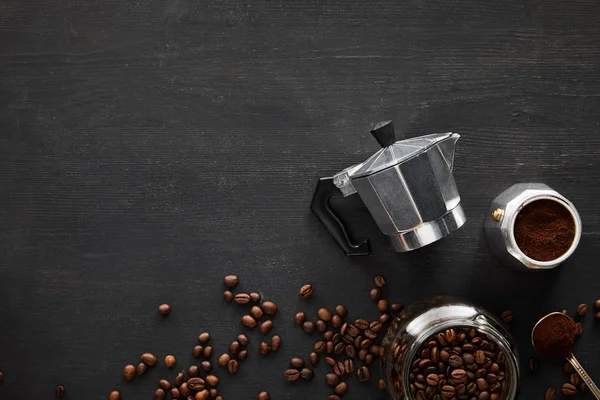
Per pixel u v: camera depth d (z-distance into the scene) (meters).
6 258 0.86
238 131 0.85
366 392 0.86
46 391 0.87
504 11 0.84
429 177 0.77
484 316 0.81
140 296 0.86
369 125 0.85
